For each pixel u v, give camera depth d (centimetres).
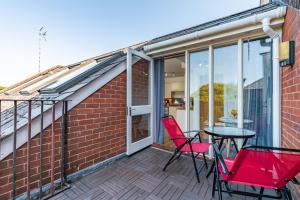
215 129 263
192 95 356
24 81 507
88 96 281
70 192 221
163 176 263
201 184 240
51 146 231
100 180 251
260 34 273
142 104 388
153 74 418
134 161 321
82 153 271
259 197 173
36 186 215
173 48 358
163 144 407
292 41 207
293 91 203
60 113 242
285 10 234
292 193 203
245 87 293
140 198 210
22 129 203
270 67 271
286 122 230
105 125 311
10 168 195
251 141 282
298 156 131
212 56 323
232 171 159
